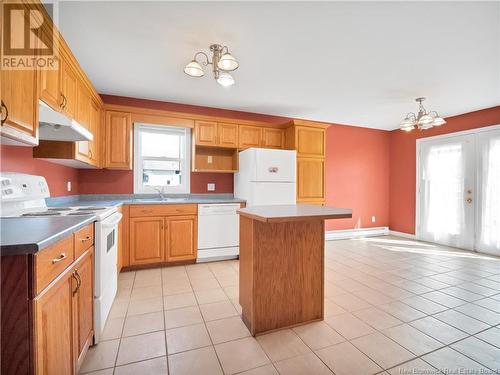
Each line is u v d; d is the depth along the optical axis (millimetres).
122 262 2967
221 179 4098
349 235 5070
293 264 1880
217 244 3422
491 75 2803
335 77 2887
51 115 1636
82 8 1766
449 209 4348
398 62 2537
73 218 1470
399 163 5230
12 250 851
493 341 1712
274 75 2840
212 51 2307
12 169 1812
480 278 2869
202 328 1860
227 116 4074
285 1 1707
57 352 1085
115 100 3447
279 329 1842
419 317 2020
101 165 3141
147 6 1754
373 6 1752
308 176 4020
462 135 4164
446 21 1904
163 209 3156
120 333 1786
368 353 1589
